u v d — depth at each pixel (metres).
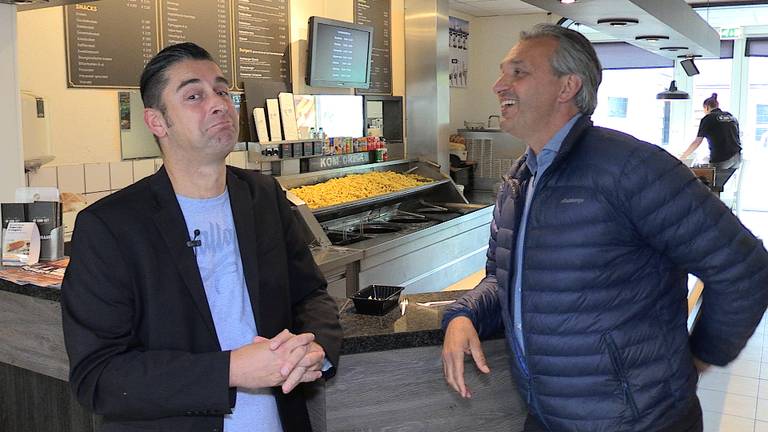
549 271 1.57
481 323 1.88
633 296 1.54
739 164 9.06
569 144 1.56
